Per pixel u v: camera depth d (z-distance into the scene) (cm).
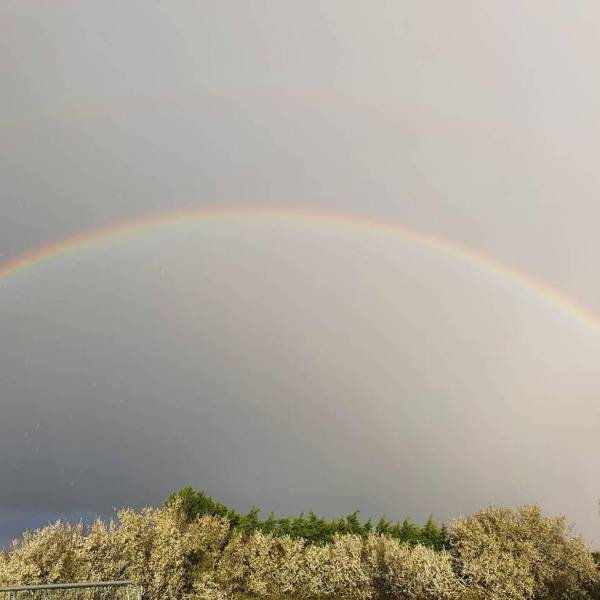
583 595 1714
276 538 1953
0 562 1360
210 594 1608
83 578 1394
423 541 2131
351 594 1783
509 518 1895
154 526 1609
